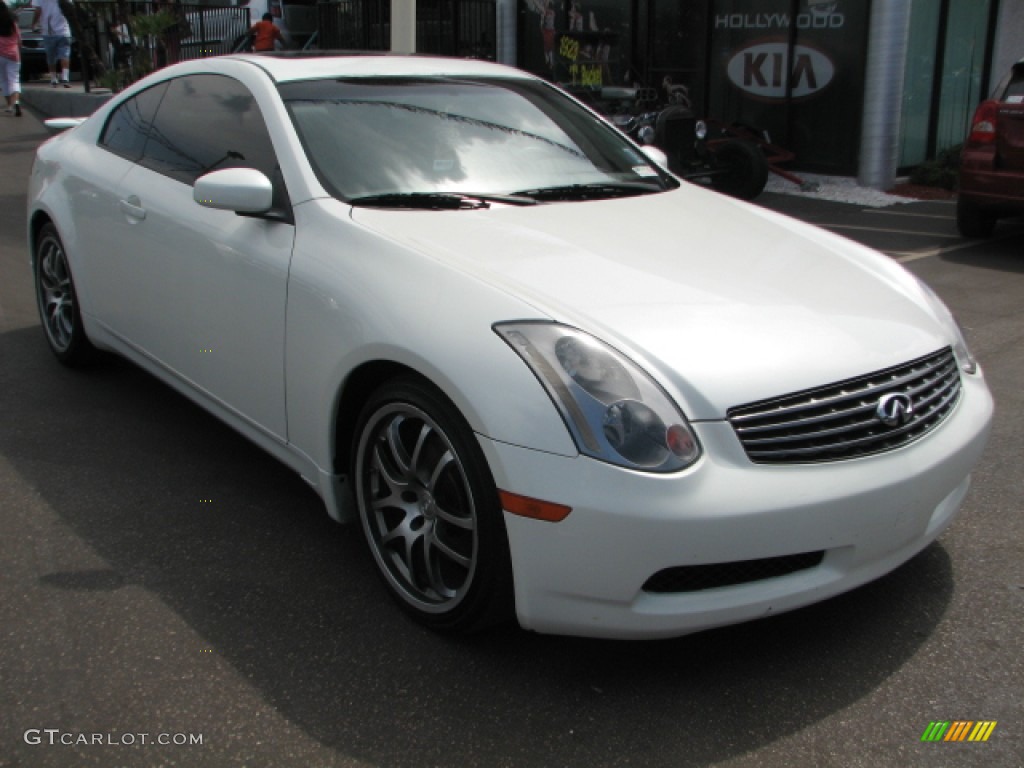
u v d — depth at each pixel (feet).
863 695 8.48
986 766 7.63
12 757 7.57
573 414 7.78
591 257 9.68
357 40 51.83
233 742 7.80
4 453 13.17
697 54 41.55
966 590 10.11
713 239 10.77
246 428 11.53
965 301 21.84
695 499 7.64
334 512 10.18
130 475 12.61
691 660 8.95
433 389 8.61
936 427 9.14
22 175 35.45
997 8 39.68
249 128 11.79
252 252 10.74
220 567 10.43
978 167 26.94
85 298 14.89
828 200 35.19
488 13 50.88
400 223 10.12
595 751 7.79
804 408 8.18
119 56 55.62
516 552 8.04
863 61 36.14
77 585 10.02
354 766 7.57
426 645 9.12
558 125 13.33
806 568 8.36
